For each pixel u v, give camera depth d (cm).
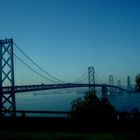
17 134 1430
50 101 11594
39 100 12838
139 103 7406
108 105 2103
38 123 1702
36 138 1324
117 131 1555
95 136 1360
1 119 1805
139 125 1548
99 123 1602
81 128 1608
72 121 1636
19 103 11194
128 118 1588
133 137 1331
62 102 10488
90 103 2152
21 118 1756
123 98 9288
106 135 1388
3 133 1465
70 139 1299
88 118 1658
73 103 2264
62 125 1647
